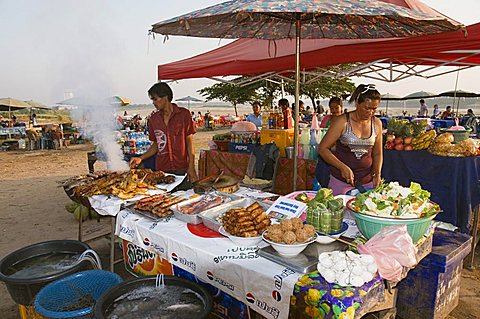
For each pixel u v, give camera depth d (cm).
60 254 243
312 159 449
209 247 173
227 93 2142
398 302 245
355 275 130
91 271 201
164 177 289
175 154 325
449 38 354
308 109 1711
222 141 595
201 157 618
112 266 261
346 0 171
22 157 1270
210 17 176
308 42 503
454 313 269
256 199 241
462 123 1461
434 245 237
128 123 1848
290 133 485
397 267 140
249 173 492
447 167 361
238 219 179
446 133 383
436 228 266
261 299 148
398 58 425
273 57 505
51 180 841
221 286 164
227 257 162
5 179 862
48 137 1526
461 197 355
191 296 173
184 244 179
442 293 235
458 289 259
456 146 362
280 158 482
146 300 170
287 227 160
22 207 591
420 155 384
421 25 236
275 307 143
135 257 245
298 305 136
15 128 1681
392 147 409
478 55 422
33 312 198
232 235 175
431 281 228
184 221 210
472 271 339
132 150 645
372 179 278
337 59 433
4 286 319
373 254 142
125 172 293
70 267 207
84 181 288
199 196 244
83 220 495
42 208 581
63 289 192
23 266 229
